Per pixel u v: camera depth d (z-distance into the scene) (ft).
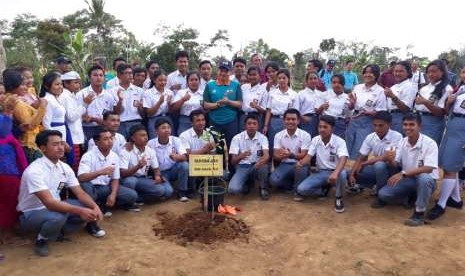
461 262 12.84
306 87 22.68
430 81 17.93
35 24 126.11
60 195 14.90
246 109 22.08
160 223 16.08
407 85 19.27
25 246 13.89
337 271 12.48
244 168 19.77
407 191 16.87
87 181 15.62
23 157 14.10
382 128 17.69
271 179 19.76
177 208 17.81
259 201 18.93
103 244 14.14
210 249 13.83
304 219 16.57
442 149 16.93
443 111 17.61
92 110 19.52
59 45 89.66
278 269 12.67
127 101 20.66
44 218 12.98
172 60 88.74
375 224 15.97
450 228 15.56
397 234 14.90
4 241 14.20
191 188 19.30
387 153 17.24
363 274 12.32
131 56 86.43
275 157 19.63
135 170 17.33
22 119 14.56
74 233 15.02
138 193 18.08
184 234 14.82
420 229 15.38
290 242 14.35
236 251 13.73
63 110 16.49
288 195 19.86
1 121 13.42
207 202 16.75
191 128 19.98
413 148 16.48
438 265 12.65
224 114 21.11
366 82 20.06
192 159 15.79
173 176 19.47
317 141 18.76
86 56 41.34
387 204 18.17
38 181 12.78
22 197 13.34
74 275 12.03
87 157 15.90
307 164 18.78
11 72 14.76
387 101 19.97
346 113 21.68
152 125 21.12
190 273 12.25
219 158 15.90
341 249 13.79
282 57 112.57
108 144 15.90
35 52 88.07
